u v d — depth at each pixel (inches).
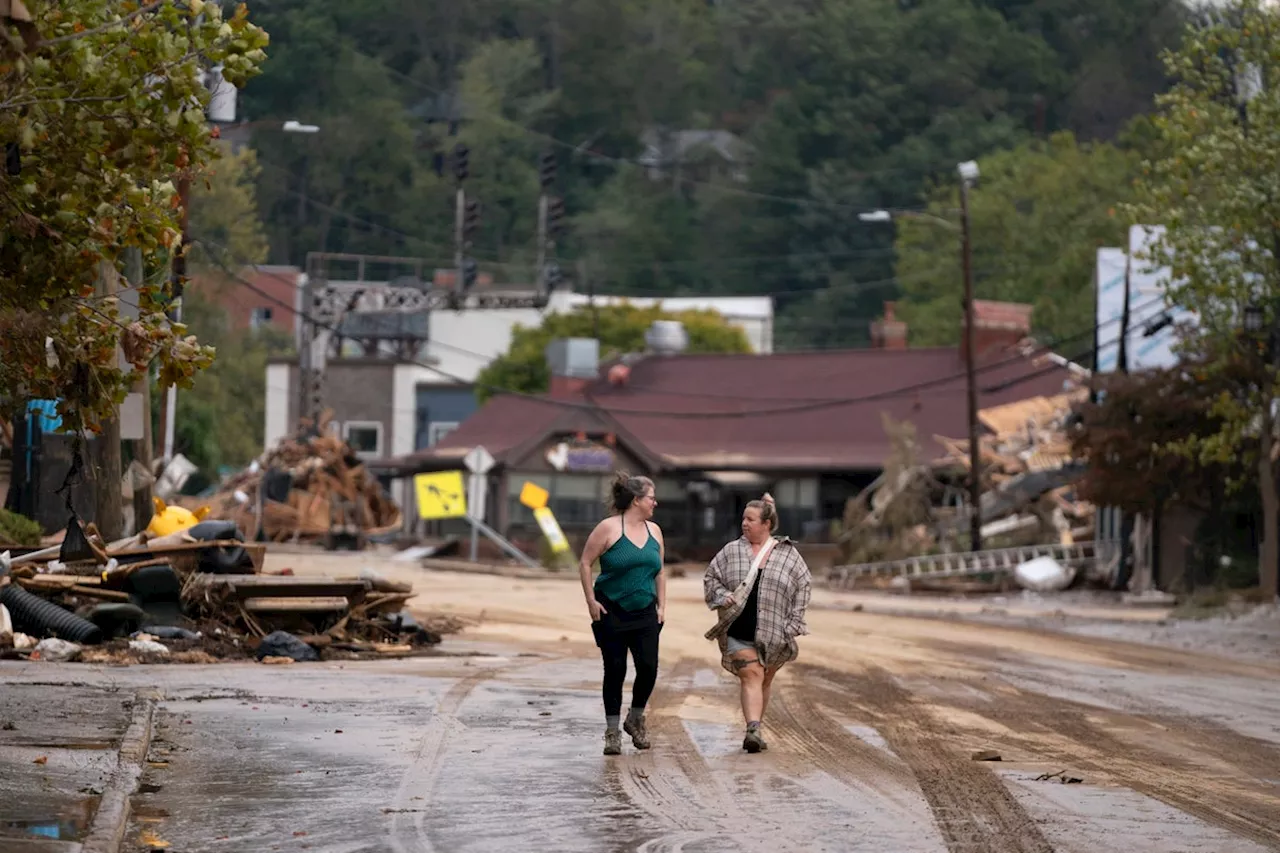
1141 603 4099.4
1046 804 1117.1
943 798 1131.3
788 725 1509.6
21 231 1081.4
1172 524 4335.6
